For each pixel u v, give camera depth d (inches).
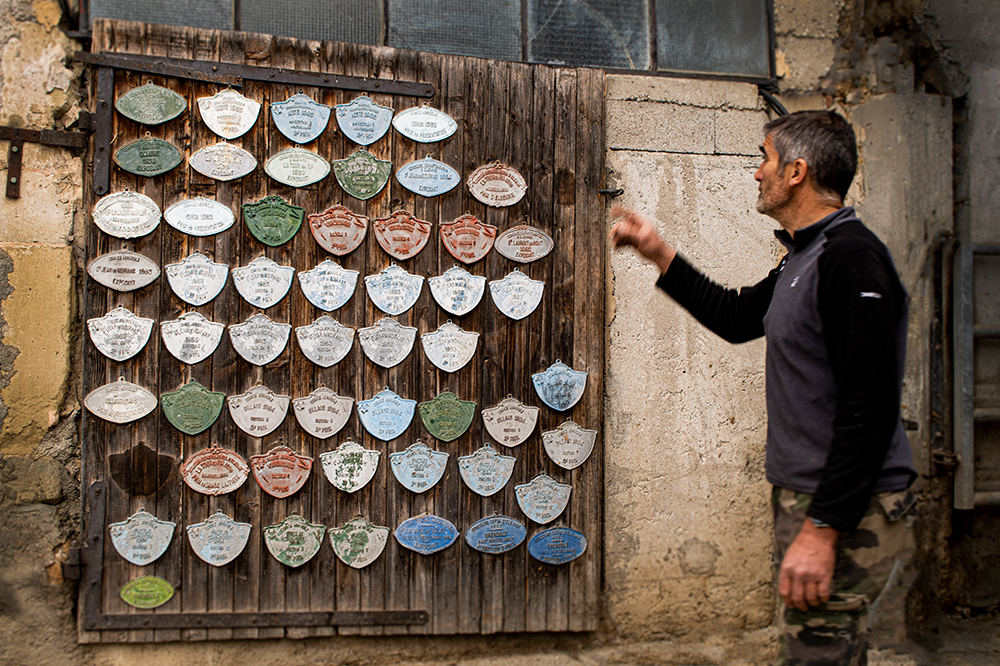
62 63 98.7
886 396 59.3
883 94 121.6
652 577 113.4
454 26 114.0
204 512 101.0
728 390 115.6
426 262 106.8
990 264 123.6
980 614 123.3
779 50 121.1
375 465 104.8
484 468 107.6
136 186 99.7
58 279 97.6
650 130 115.0
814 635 65.4
